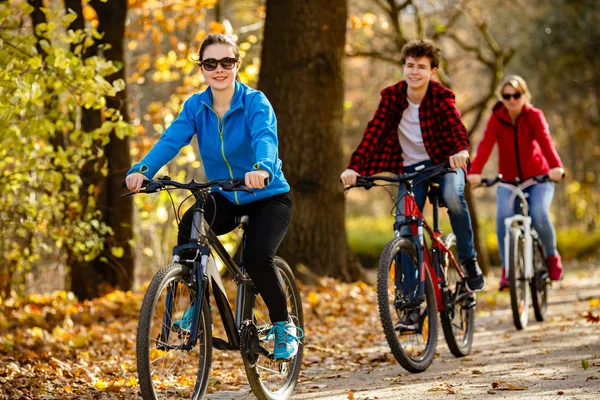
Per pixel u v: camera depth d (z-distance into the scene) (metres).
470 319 9.38
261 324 6.89
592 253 34.00
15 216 12.45
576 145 39.78
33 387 7.84
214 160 6.60
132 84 20.48
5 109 9.51
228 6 25.94
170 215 19.88
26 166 11.74
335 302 14.05
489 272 23.02
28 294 16.25
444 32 22.92
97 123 14.67
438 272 8.60
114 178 15.09
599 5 35.12
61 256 15.41
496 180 11.28
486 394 6.59
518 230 11.09
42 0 13.36
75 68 10.20
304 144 15.55
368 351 10.11
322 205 15.73
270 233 6.38
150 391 5.51
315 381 8.08
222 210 6.52
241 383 8.19
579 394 6.31
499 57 23.42
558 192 43.59
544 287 11.88
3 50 9.48
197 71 20.14
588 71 36.19
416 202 8.60
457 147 8.22
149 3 19.70
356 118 34.00
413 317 7.95
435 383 7.28
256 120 6.30
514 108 11.34
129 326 12.52
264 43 15.76
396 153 8.77
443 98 8.48
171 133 6.43
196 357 9.65
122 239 15.41
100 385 7.96
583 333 10.05
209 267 6.18
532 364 8.04
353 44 23.36
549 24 35.59
